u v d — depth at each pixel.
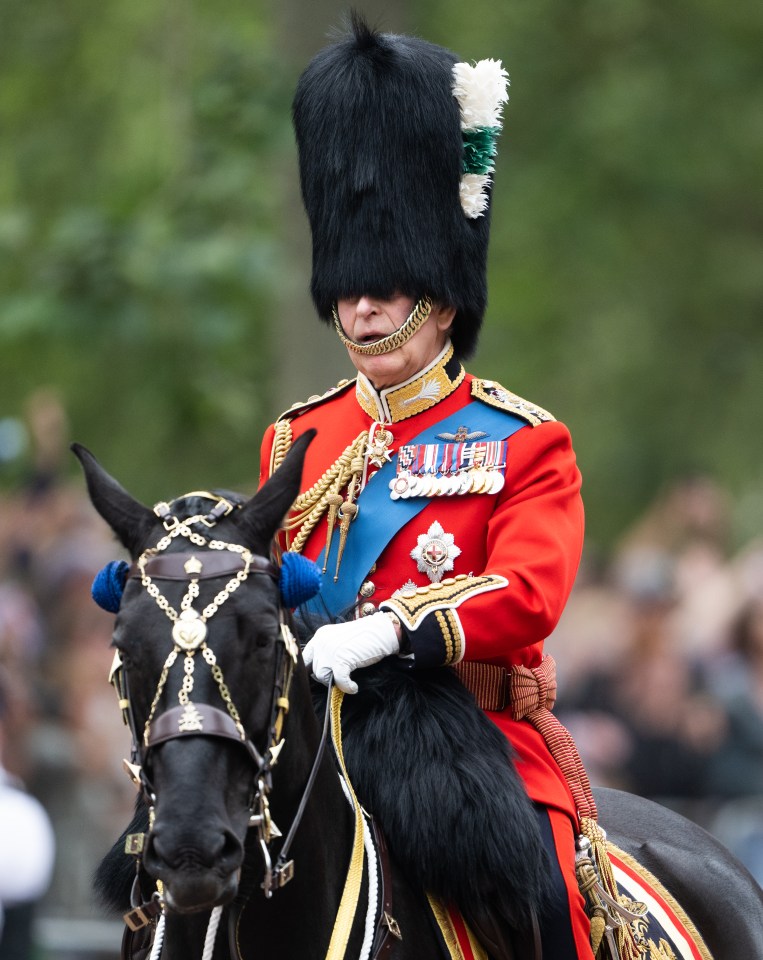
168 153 36.28
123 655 11.10
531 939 13.38
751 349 55.09
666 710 32.00
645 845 16.55
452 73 14.99
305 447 11.68
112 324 33.56
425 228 14.68
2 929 23.11
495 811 13.10
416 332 14.52
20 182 38.22
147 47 38.12
